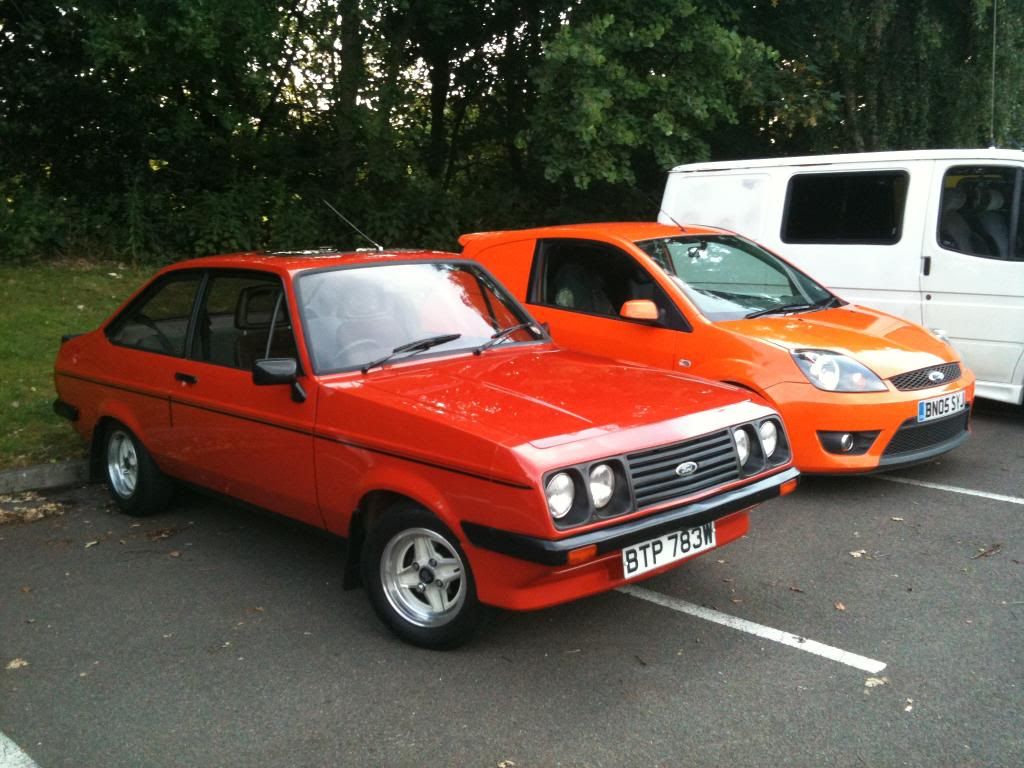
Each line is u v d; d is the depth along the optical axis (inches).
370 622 164.7
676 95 511.5
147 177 540.4
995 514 219.3
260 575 186.5
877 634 157.5
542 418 145.5
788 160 349.1
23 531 213.0
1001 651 150.6
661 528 140.5
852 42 568.4
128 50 454.9
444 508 142.9
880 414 223.9
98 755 125.0
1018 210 298.4
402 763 122.2
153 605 172.4
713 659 149.3
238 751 125.4
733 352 232.4
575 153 508.1
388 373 169.3
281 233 546.9
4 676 146.6
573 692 139.4
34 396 296.4
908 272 319.0
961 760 120.8
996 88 569.9
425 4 542.9
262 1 472.1
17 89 493.4
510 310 200.5
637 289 252.5
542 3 553.0
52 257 495.2
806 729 128.6
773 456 163.8
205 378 189.5
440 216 601.6
